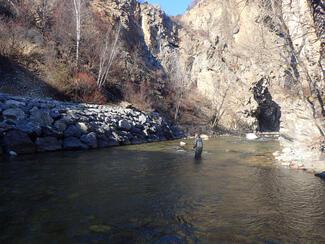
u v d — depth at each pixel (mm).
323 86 15203
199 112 36938
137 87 31375
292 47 14711
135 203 7594
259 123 41719
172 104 34625
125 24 40281
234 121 38219
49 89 21547
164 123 25891
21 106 15055
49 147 14945
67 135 16016
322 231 6160
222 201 8000
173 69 42656
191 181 10070
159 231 5938
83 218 6465
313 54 15398
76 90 23047
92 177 10062
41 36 25875
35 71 22281
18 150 13656
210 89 41750
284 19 16109
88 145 16656
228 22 40875
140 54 39562
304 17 15336
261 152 18062
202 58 44312
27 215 6500
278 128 43219
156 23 45531
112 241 5438
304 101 14883
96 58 28672
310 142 15594
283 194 8789
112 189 8742
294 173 11766
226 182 10086
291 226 6395
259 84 38281
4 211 6680
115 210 7031
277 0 15297
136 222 6355
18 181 9109
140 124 22031
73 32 29141
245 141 25625
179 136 27578
